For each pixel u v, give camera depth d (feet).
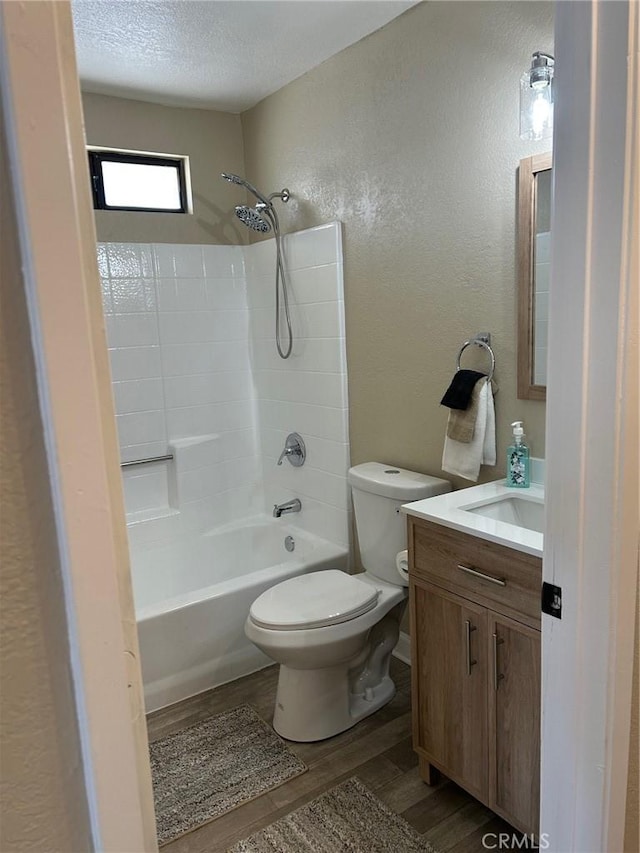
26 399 1.59
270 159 9.73
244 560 10.41
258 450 11.09
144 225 9.64
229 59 8.12
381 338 8.03
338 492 9.14
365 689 7.49
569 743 3.64
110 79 8.64
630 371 3.14
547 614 3.64
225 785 6.26
